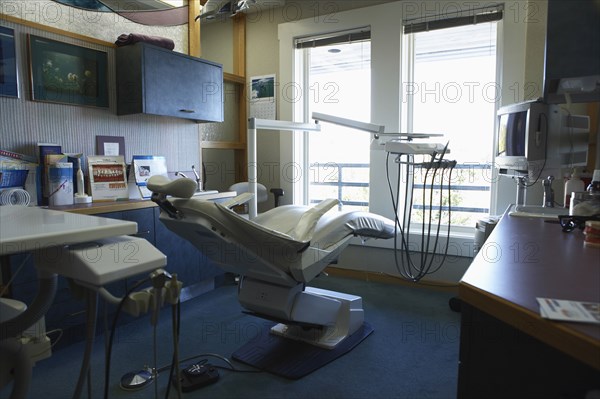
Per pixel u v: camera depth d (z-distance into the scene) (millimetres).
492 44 2902
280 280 1930
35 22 2186
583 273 934
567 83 1763
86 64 2422
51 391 1738
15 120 2117
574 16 1501
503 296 774
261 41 3754
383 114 3219
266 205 3865
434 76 3119
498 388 821
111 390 1752
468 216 3113
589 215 1543
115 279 913
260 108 3785
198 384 1771
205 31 4039
